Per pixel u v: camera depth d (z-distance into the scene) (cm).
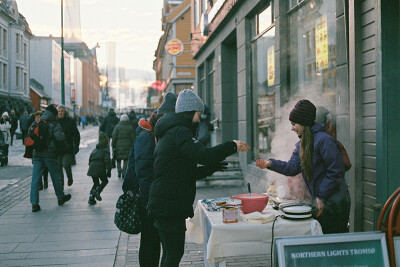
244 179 947
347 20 488
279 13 716
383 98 395
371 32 417
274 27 770
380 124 397
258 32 875
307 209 327
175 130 306
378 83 400
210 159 292
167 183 304
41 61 6594
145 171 366
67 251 482
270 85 801
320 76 589
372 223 414
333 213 337
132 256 465
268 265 433
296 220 322
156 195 306
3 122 2131
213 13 1221
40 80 6606
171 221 307
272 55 787
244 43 934
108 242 518
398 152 396
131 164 387
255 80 903
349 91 456
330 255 259
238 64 993
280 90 715
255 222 318
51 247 498
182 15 2964
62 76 2284
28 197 823
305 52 644
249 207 339
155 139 371
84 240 527
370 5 418
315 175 342
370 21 418
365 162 428
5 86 4638
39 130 695
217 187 938
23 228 586
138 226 370
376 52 403
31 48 6550
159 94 5603
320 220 339
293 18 690
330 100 554
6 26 4653
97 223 611
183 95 317
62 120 884
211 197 817
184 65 2977
